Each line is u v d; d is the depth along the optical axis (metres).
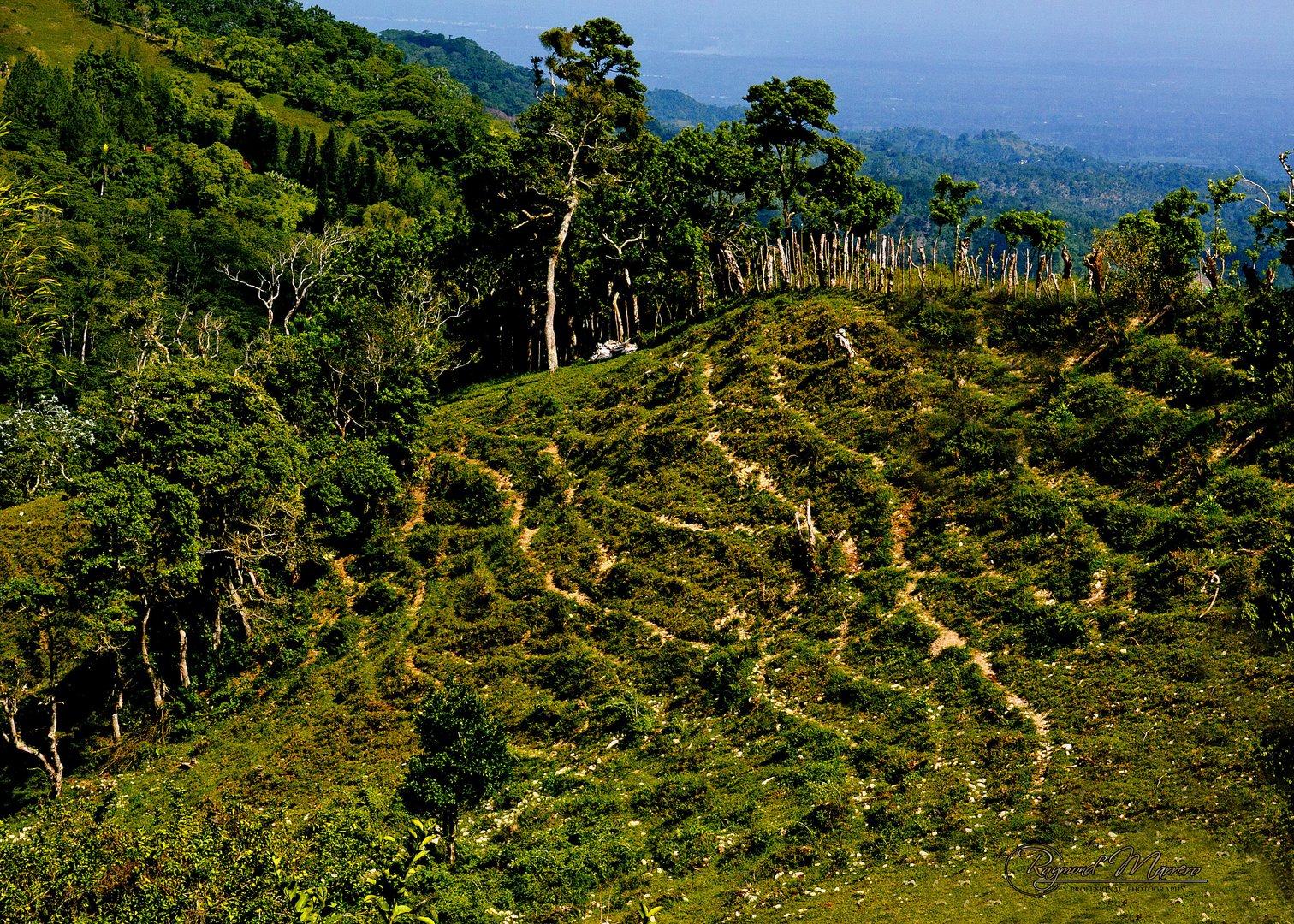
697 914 27.83
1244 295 49.75
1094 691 33.78
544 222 90.62
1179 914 22.34
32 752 44.59
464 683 47.53
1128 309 51.88
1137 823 26.86
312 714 48.47
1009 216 65.25
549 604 51.31
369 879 24.48
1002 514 44.22
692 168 85.12
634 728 40.66
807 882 28.36
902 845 29.16
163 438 50.78
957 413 50.97
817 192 85.88
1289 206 51.12
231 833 25.58
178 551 49.38
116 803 42.75
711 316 79.81
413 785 32.06
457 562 58.69
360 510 65.25
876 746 34.91
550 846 32.97
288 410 69.50
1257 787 26.58
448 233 102.31
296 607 56.88
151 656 51.97
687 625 46.25
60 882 23.34
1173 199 66.12
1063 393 49.12
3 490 78.12
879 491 48.91
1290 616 31.09
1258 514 37.62
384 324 71.50
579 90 84.12
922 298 61.12
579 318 99.38
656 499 56.00
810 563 46.16
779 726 37.97
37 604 47.78
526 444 68.81
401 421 69.69
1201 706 30.97
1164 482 41.81
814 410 56.78
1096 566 39.38
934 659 38.84
